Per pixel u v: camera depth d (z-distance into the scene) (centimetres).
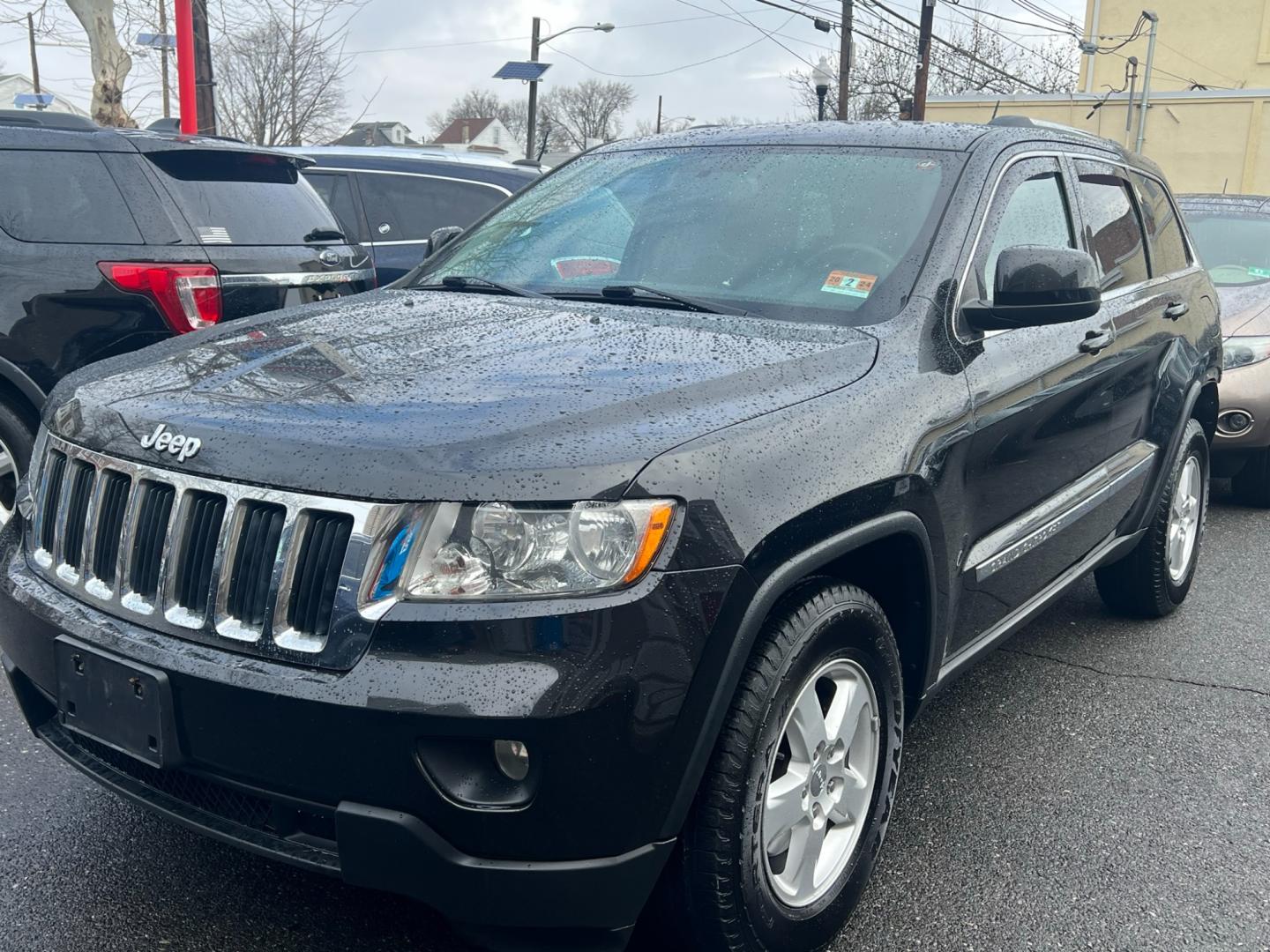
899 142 364
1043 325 325
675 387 251
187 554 238
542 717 207
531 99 3123
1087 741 397
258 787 224
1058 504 374
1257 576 597
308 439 229
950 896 302
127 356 307
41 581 269
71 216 516
